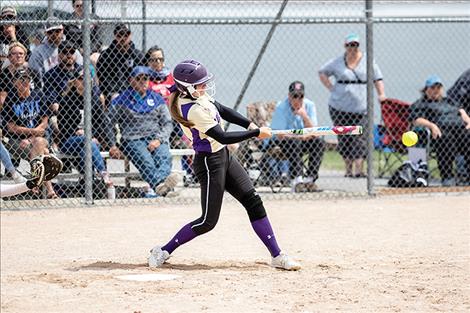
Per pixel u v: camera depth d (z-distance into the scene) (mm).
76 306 14922
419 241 22844
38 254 21312
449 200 32156
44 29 32188
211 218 18797
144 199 31156
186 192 34031
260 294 15828
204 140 18578
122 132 31281
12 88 29453
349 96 35844
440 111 35219
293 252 21234
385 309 14492
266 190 34969
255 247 22234
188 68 18062
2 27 30469
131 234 24578
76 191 31297
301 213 28969
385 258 20109
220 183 18672
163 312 14359
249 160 35125
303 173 34406
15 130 29500
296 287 16531
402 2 35688
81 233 24781
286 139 33219
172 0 35969
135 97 31000
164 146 31719
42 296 15828
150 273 18344
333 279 17359
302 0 37375
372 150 33062
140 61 32031
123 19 30375
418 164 35375
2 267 19422
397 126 36344
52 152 30484
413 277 17516
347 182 38531
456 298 15383
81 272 18531
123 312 14414
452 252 20953
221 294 15852
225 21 30672
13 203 30266
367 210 29609
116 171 35469
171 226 26062
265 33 41344
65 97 30234
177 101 18359
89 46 29547
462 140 35250
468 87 35562
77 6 31922
